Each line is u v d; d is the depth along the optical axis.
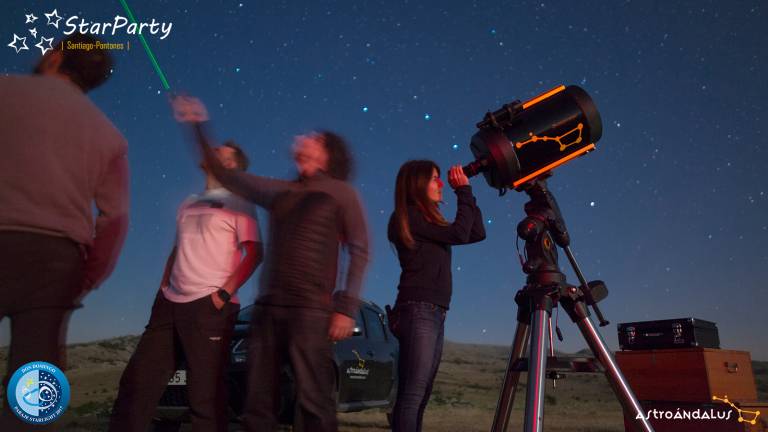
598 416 9.03
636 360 4.17
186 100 2.71
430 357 2.78
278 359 2.62
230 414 4.75
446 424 6.96
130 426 2.78
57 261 1.74
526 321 2.51
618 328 4.37
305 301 2.57
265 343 2.61
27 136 1.77
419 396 2.74
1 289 1.66
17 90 1.81
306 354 2.54
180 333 2.86
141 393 2.82
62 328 1.77
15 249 1.68
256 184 2.79
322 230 2.66
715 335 4.10
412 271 2.86
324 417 2.54
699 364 3.84
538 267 2.42
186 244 2.96
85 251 1.92
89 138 1.89
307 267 2.60
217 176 2.82
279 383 2.64
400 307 2.85
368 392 6.18
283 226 2.68
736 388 3.93
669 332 4.05
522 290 2.41
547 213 2.51
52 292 1.73
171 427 4.99
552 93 2.60
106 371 17.20
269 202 2.76
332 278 2.67
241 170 2.92
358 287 2.71
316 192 2.71
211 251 2.93
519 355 2.50
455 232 2.72
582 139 2.55
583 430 6.34
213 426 2.80
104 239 1.99
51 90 1.86
